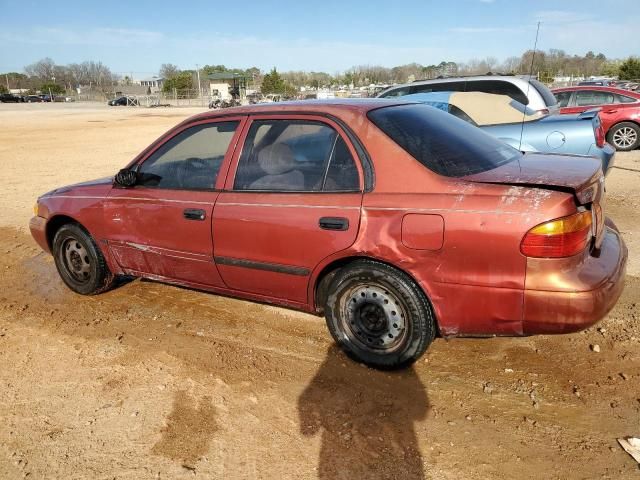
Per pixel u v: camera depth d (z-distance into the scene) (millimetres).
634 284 4449
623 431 2729
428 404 3004
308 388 3203
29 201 8898
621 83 33625
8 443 2822
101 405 3111
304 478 2506
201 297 4637
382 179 3088
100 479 2547
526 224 2662
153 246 4078
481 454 2613
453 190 2885
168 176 4023
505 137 6664
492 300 2812
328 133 3342
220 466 2602
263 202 3459
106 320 4258
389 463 2576
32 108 52750
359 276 3195
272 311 4293
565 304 2662
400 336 3215
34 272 5492
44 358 3691
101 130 23828
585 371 3242
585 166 3158
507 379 3201
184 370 3457
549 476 2467
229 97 66000
